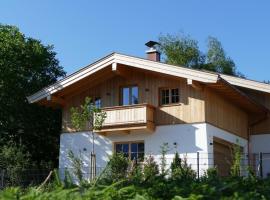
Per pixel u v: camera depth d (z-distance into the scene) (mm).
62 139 21156
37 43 25859
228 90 19453
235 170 15758
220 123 19844
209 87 19141
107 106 20688
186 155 18531
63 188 4117
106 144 20172
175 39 41094
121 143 19953
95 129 18859
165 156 18891
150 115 19250
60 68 26984
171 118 19219
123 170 15156
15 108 24312
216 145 19594
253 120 22828
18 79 24453
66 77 20328
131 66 19516
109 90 20781
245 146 22297
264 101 22453
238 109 21984
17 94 24312
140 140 19562
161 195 3936
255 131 22766
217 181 4832
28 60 25016
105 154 20094
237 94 20016
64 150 21000
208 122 18781
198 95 18891
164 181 4867
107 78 20891
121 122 19281
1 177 16719
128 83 20422
